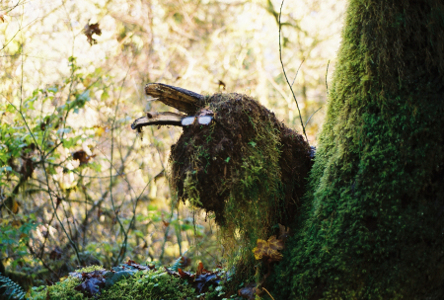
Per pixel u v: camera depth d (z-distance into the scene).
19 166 4.25
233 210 1.69
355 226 1.58
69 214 4.70
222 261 2.38
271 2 6.73
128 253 4.65
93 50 5.20
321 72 6.95
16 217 4.08
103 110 4.88
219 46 7.06
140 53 5.86
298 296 1.66
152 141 4.76
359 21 1.70
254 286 1.85
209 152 1.65
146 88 1.80
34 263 4.18
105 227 5.01
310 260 1.65
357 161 1.65
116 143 5.05
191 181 1.65
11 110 3.70
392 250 1.51
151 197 5.44
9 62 4.16
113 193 5.44
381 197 1.55
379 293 1.51
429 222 1.50
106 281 2.09
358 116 1.67
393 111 1.58
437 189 1.51
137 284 2.08
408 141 1.54
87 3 5.28
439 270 1.48
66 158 4.06
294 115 6.42
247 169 1.65
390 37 1.59
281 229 1.84
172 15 7.08
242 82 6.71
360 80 1.68
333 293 1.56
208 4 7.24
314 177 1.87
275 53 6.93
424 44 1.57
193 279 2.16
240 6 7.18
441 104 1.53
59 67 4.80
